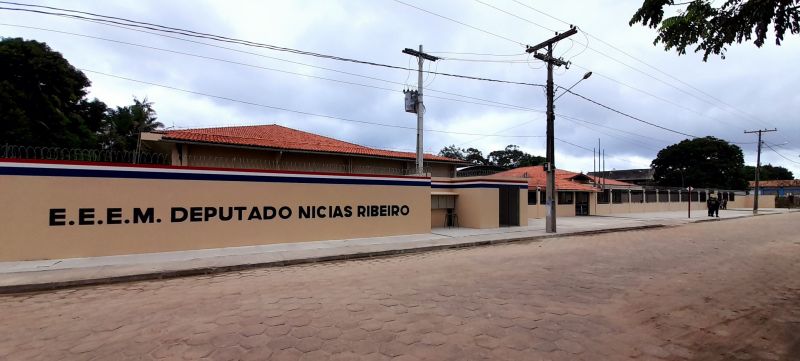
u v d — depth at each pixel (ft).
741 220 90.84
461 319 16.78
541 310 18.21
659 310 18.43
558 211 96.43
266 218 40.70
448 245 42.57
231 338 14.58
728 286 23.32
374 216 48.60
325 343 14.10
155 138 54.75
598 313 17.84
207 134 60.54
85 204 32.68
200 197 37.27
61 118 92.38
